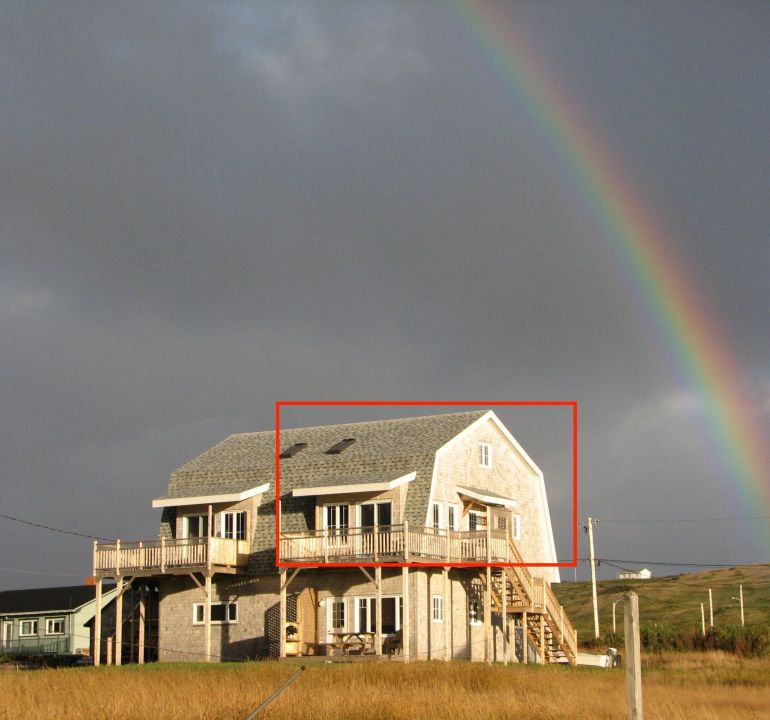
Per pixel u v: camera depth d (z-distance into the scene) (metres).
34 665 52.78
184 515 49.22
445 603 44.72
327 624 44.53
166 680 30.38
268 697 24.78
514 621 48.81
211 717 23.33
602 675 35.62
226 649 46.47
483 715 23.55
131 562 46.44
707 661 47.84
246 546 47.00
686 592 103.31
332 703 25.16
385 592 43.69
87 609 68.12
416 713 24.02
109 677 31.95
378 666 35.00
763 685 32.84
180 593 47.91
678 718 23.17
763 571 113.62
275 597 45.97
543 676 33.19
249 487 48.38
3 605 69.94
